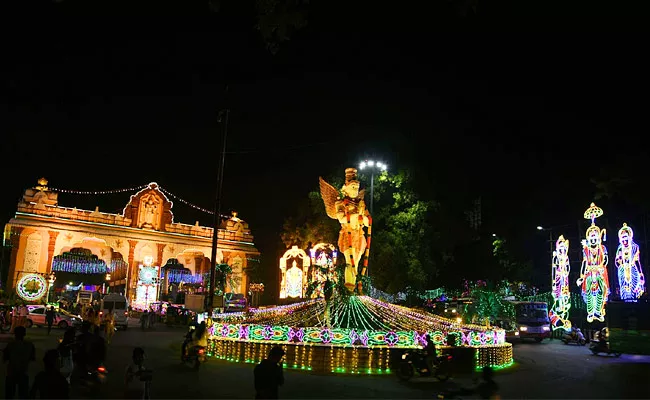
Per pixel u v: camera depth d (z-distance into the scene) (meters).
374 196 36.62
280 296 47.78
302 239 43.12
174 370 17.31
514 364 22.11
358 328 20.77
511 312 39.16
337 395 13.62
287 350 18.58
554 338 42.16
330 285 23.19
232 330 20.72
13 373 10.31
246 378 15.82
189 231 58.59
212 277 23.70
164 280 62.88
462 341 20.03
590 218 34.88
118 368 17.33
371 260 35.72
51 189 50.84
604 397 14.56
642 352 28.59
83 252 58.50
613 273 33.69
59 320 34.44
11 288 45.88
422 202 36.16
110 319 26.59
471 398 13.77
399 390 14.70
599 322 36.94
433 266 37.12
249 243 62.06
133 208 55.12
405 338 19.00
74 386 12.30
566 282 39.28
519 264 45.84
